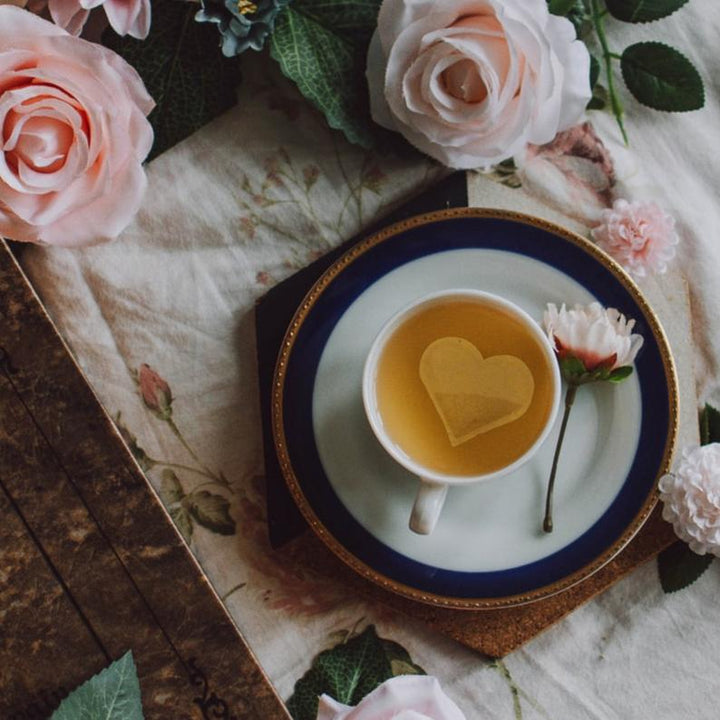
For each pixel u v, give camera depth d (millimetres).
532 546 770
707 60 826
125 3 750
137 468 721
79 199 740
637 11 812
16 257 815
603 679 801
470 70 750
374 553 773
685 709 797
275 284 816
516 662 803
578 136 827
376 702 713
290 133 820
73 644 712
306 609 806
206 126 818
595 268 774
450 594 769
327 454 778
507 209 812
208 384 813
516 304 782
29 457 721
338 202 818
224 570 807
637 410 770
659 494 768
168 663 713
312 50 791
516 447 761
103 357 814
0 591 714
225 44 763
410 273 784
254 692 713
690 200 822
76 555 717
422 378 769
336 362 782
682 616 801
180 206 816
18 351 726
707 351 813
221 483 810
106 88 726
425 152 781
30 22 716
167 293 815
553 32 769
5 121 725
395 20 756
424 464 765
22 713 708
